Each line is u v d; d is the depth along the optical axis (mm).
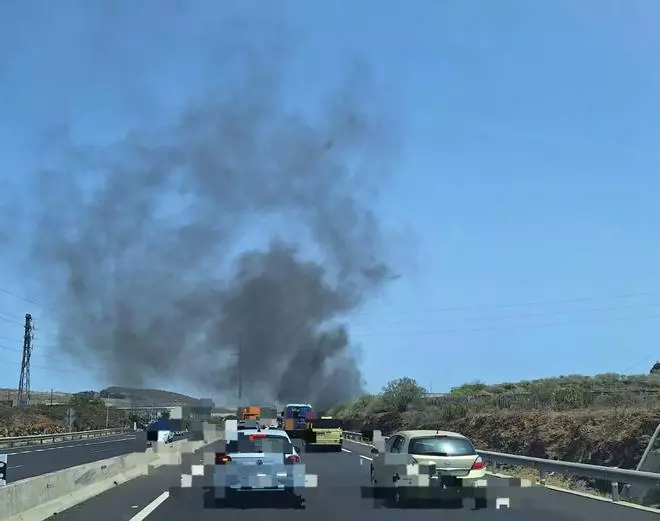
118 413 118375
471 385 77750
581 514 15312
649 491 18016
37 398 150750
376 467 19875
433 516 15258
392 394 67938
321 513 15836
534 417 37406
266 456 17562
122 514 15664
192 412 63969
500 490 19609
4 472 20109
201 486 22078
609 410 33000
